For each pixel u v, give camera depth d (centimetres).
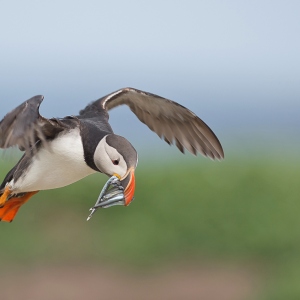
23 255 1709
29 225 1759
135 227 1758
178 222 1772
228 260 1744
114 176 873
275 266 1722
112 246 1733
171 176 1883
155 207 1795
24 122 782
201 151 1023
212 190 1838
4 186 961
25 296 1606
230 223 1780
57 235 1744
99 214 1797
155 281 1675
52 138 913
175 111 1009
